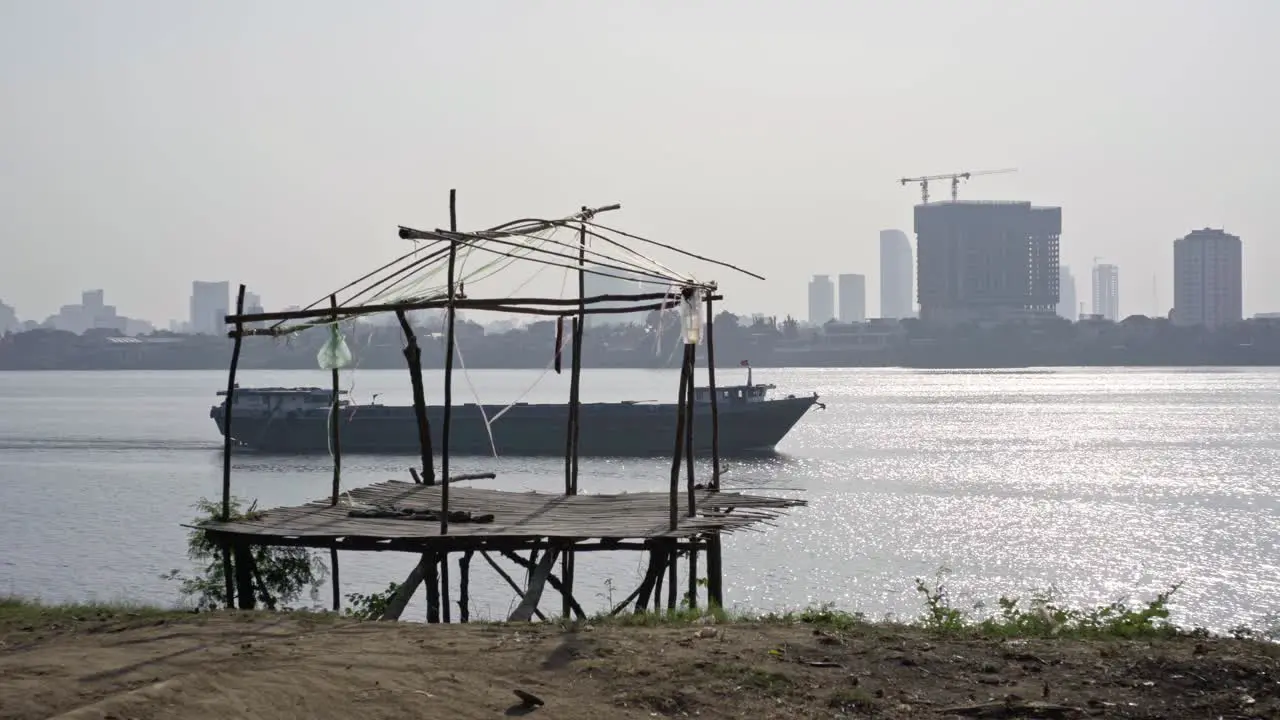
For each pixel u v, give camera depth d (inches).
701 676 450.3
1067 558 1568.7
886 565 1488.7
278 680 453.1
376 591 1221.1
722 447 3230.8
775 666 464.4
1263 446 3444.9
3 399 7194.9
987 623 565.3
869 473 2711.6
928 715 415.8
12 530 1788.9
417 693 436.5
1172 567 1508.4
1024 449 3368.6
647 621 564.1
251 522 750.5
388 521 756.6
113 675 462.6
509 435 3216.0
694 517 769.6
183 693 436.1
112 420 4899.1
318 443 3302.2
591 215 933.2
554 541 697.6
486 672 462.6
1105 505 2126.0
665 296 781.3
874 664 470.0
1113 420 4699.8
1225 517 1959.9
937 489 2380.7
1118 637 533.6
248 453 3275.1
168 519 1916.8
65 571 1418.6
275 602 844.6
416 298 868.0
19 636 542.3
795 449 3368.6
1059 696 433.4
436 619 830.5
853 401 6392.7
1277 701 427.2
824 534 1739.7
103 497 2262.6
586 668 463.8
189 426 4495.6
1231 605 1288.1
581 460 3014.3
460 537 687.7
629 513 797.9
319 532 700.0
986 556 1568.7
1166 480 2554.1
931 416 5022.1
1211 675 453.4
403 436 3275.1
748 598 1280.8
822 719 411.2
